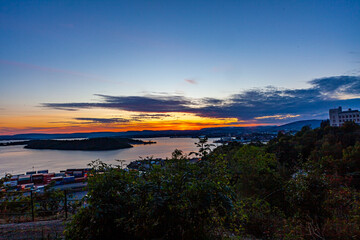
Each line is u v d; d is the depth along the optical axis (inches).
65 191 240.8
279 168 321.7
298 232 162.1
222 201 110.5
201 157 125.4
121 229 111.5
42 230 172.4
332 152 693.9
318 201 182.2
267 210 215.2
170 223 102.4
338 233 149.8
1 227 189.6
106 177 116.1
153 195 104.0
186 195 103.4
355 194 190.1
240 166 307.3
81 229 114.7
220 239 126.6
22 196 284.7
